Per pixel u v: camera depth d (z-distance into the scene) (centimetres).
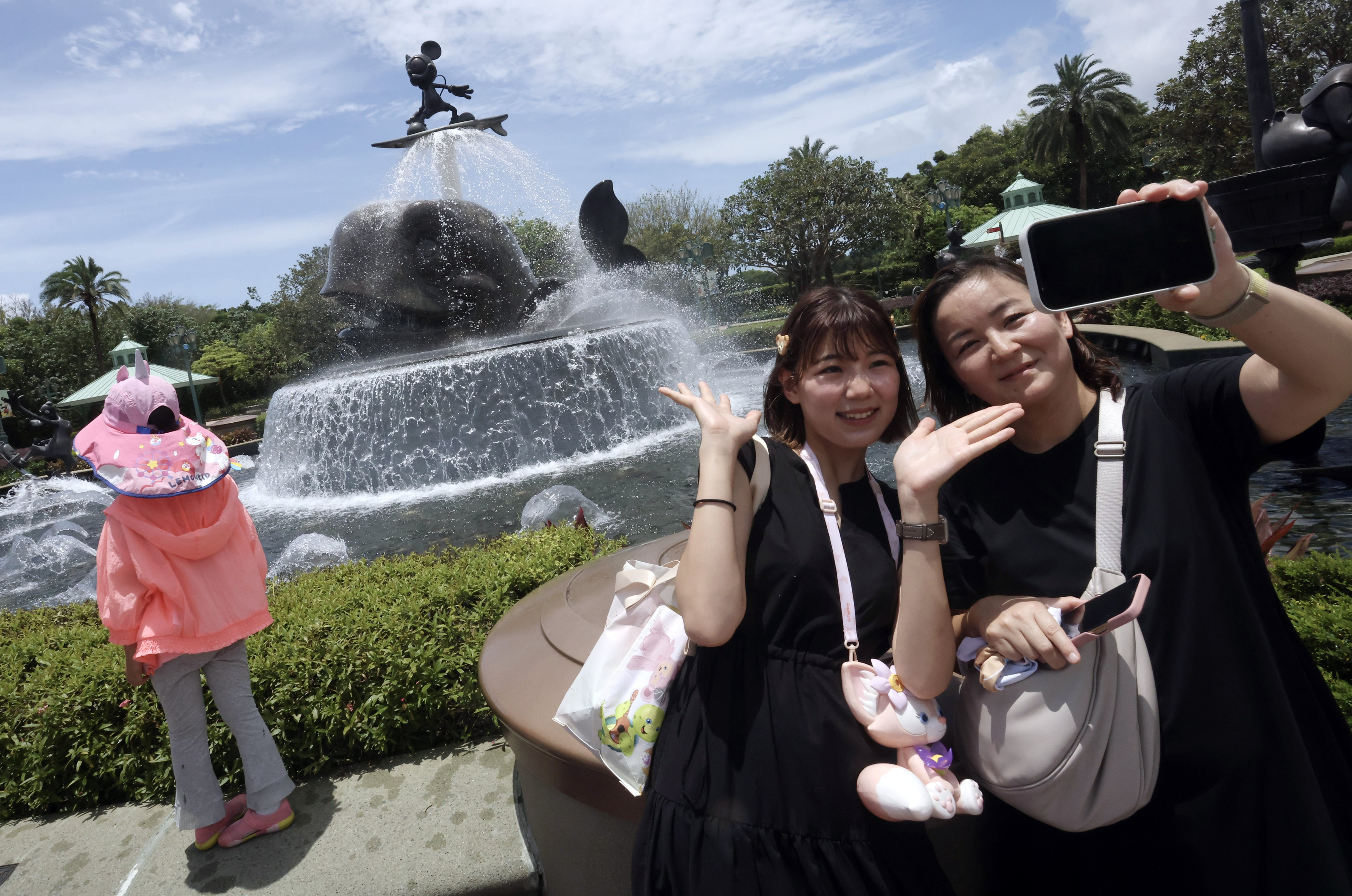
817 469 145
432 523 812
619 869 173
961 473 155
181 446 235
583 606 220
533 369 1105
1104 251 125
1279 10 2903
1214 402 137
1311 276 1532
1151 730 129
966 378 148
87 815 286
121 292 4769
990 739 134
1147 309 1320
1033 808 135
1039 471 146
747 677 138
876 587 140
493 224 1461
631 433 1163
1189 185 120
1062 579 141
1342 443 571
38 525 1105
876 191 4112
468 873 225
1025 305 140
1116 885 141
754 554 139
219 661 247
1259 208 595
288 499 1124
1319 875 126
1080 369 149
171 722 245
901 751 134
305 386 1171
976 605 147
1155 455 135
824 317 138
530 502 701
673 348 1315
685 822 134
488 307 1473
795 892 128
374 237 1393
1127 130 4406
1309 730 136
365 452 1102
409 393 1087
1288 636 139
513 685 192
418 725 290
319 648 294
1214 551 131
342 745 290
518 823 243
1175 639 131
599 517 664
